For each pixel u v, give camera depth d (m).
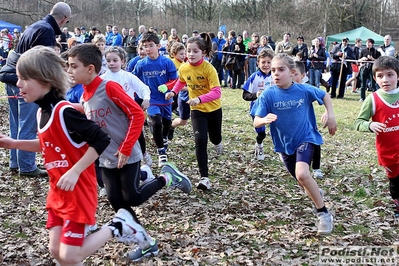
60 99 3.04
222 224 4.64
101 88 3.65
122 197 3.86
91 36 20.59
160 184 4.22
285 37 16.72
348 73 17.47
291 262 3.82
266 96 4.40
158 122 6.60
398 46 37.06
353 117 11.70
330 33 39.41
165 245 4.10
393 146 4.60
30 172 6.14
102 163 3.82
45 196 5.46
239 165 6.96
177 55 8.58
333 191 5.78
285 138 4.38
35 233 4.45
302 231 4.45
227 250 4.02
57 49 6.21
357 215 4.91
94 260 3.83
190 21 40.31
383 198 5.53
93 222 3.08
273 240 4.23
